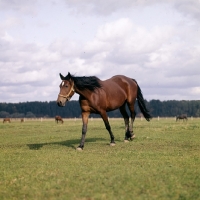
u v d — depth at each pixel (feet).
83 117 45.96
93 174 27.91
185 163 32.63
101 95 46.21
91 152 41.91
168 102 506.48
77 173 28.50
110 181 25.21
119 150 43.27
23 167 32.42
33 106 539.70
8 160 36.99
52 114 528.22
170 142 51.98
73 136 71.10
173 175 27.07
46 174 28.50
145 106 57.21
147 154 39.24
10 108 536.42
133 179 25.70
